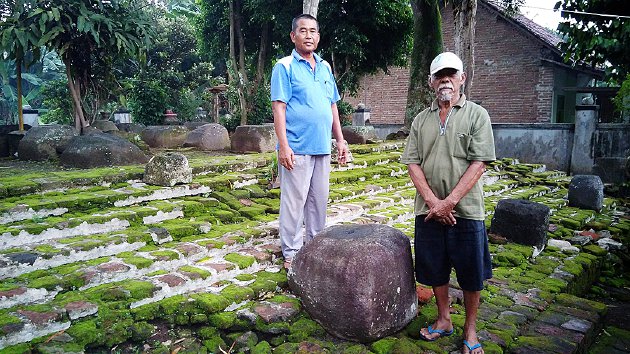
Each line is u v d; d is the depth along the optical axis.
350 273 2.40
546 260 4.07
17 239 3.13
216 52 14.91
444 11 15.84
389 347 2.42
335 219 4.42
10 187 3.88
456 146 2.31
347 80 13.41
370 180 6.26
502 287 3.36
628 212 6.39
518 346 2.51
